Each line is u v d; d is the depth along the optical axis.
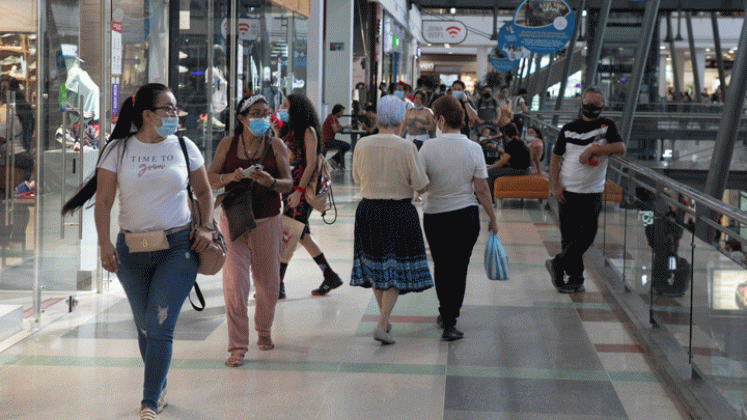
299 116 5.59
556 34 14.35
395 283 4.75
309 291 6.36
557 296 6.23
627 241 6.02
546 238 8.95
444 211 4.94
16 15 5.21
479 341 5.00
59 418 3.67
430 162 4.92
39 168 5.37
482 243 8.59
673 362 4.23
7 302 5.25
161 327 3.43
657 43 24.91
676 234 4.39
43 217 5.40
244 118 4.38
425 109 10.31
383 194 4.74
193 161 3.62
